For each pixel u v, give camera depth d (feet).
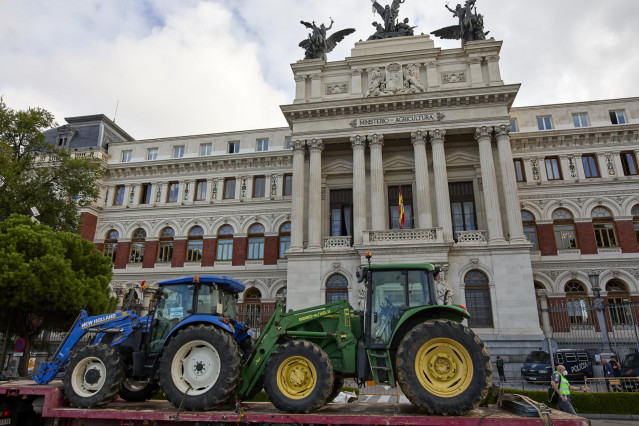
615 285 121.90
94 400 36.19
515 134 134.31
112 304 88.74
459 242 111.65
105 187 156.15
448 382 31.68
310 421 30.63
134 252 148.97
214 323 37.29
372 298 36.88
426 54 126.93
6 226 77.10
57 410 34.47
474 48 125.29
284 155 145.18
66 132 165.27
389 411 33.55
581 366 87.92
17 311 76.48
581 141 132.67
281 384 33.50
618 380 71.05
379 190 118.01
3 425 36.50
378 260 108.78
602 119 133.90
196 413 32.35
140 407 37.35
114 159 159.43
